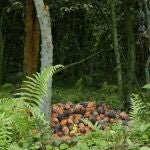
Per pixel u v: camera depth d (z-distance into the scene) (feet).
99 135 15.65
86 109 26.18
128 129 15.64
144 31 29.27
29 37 25.81
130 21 31.09
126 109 28.19
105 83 37.35
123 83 32.42
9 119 13.96
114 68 40.16
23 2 35.04
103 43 41.70
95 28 41.55
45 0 31.81
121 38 38.45
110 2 29.66
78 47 43.70
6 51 45.03
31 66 25.75
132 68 30.32
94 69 44.73
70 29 43.78
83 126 22.58
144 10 28.19
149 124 15.15
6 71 44.68
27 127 14.53
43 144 14.73
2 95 33.50
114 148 14.08
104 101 30.83
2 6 42.01
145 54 34.35
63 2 33.32
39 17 20.80
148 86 15.44
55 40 44.65
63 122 23.71
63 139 15.69
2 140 13.10
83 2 33.45
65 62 45.03
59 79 44.19
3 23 43.57
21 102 14.53
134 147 13.78
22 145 14.32
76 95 33.96
